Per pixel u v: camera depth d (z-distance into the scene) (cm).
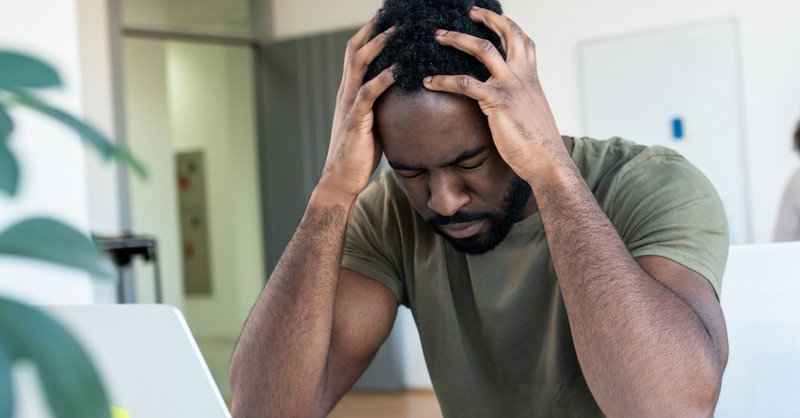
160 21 525
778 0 423
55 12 262
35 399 67
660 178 111
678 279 103
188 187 661
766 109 429
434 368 126
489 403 122
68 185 259
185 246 670
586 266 99
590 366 100
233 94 623
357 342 123
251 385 115
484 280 118
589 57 473
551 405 117
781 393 114
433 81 95
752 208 435
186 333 80
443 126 97
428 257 123
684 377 96
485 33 104
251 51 558
